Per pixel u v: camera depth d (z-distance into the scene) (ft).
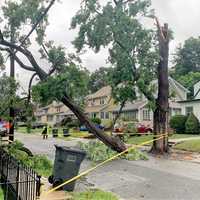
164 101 74.95
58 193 31.17
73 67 58.13
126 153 62.75
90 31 69.05
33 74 59.57
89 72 61.82
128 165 54.29
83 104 65.00
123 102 75.00
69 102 63.00
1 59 54.08
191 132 109.50
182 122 113.80
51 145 91.56
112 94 74.54
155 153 72.28
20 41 57.82
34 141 108.06
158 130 73.56
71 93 60.59
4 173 34.65
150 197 32.45
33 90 53.11
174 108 150.41
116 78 72.95
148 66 71.31
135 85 72.74
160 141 72.79
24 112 52.75
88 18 69.10
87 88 62.69
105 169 49.83
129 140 99.81
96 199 30.01
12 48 57.67
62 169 32.86
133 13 68.44
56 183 33.01
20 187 27.22
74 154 33.04
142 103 147.84
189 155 68.69
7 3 56.24
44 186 33.55
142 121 146.20
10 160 31.96
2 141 58.03
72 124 189.47
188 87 216.74
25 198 25.17
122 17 67.56
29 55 58.34
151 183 39.42
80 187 35.91
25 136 138.62
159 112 74.54
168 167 52.44
